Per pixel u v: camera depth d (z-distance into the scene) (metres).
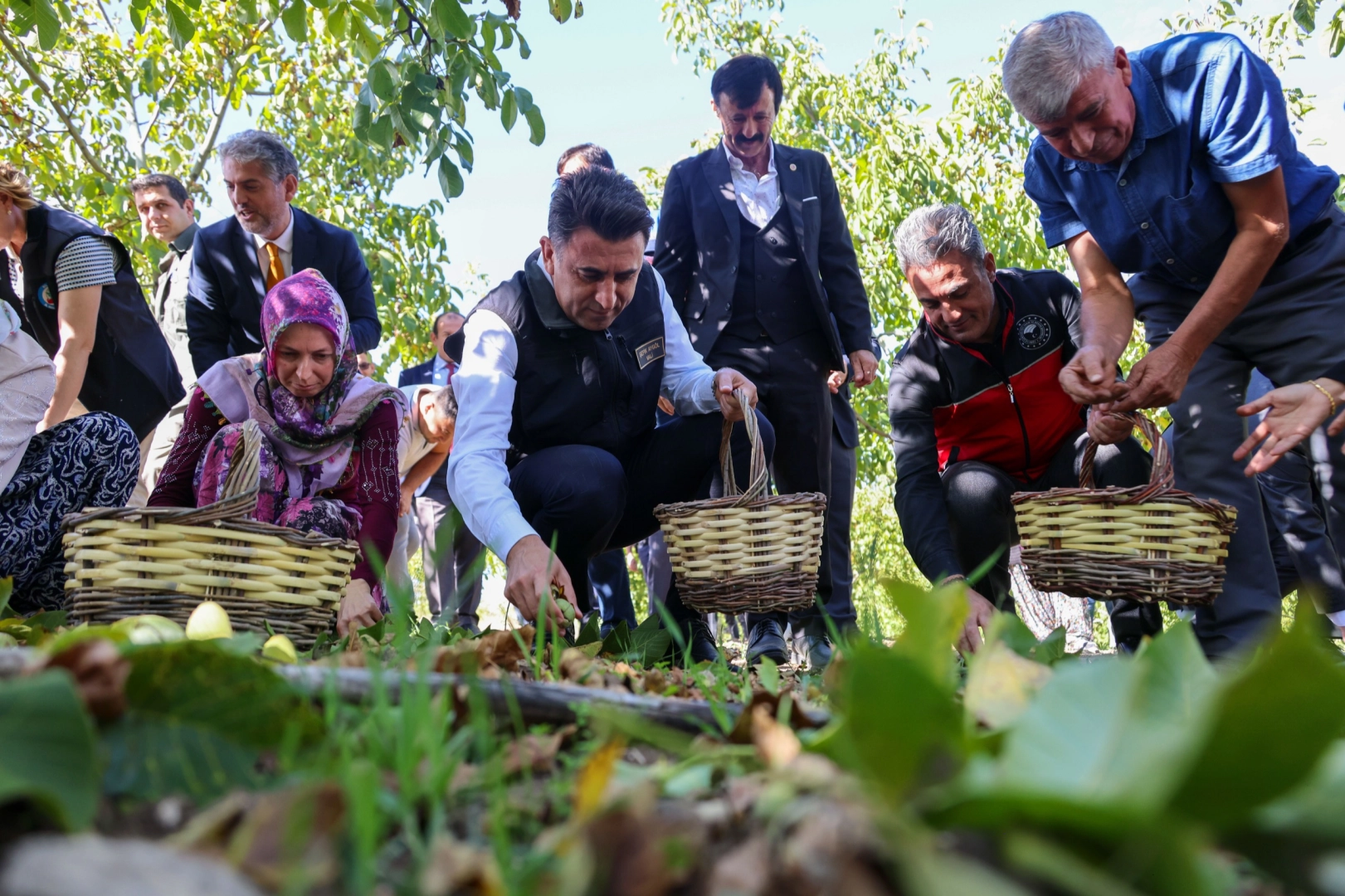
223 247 3.50
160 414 3.19
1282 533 3.44
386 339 9.63
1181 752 0.44
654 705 0.94
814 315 3.40
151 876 0.41
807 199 3.44
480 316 2.54
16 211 2.88
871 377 3.61
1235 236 2.46
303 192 9.22
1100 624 6.73
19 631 1.58
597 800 0.59
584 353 2.55
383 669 1.19
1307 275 2.46
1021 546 2.12
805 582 2.11
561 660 1.39
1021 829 0.45
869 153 10.44
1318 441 2.94
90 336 2.93
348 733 0.78
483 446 2.34
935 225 2.70
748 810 0.59
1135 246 2.57
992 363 2.84
